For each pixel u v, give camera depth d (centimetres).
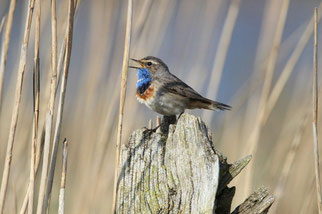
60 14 1164
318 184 788
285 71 1087
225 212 692
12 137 718
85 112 1199
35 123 725
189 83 1303
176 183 673
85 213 1049
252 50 2030
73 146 1227
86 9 1811
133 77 1245
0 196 716
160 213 650
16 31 1705
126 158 729
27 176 1080
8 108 1207
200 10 1462
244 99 1252
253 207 663
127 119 1178
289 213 1178
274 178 1176
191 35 1386
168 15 1233
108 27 1239
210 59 1505
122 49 1234
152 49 1214
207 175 642
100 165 1054
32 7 718
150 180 690
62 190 704
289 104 1439
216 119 1496
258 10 2180
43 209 705
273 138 1407
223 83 1873
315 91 791
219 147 1294
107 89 1202
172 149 718
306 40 1096
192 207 637
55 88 710
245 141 1180
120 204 688
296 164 1200
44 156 702
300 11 2069
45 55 1197
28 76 1230
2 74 741
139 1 1302
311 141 1195
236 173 691
